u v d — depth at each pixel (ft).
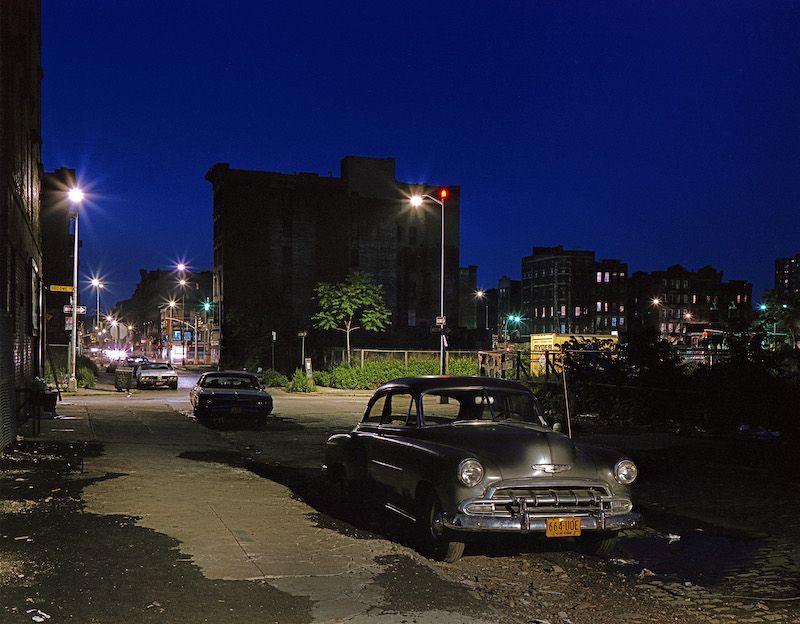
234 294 269.85
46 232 236.84
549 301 413.39
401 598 18.94
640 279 444.96
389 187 293.64
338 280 282.56
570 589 21.61
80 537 23.72
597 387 70.33
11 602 17.66
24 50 65.67
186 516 27.32
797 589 21.97
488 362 106.73
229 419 73.41
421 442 25.89
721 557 25.50
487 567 23.76
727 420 56.95
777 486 36.70
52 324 222.28
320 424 71.26
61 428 57.00
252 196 274.16
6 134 55.16
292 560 21.98
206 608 17.76
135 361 196.13
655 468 41.75
